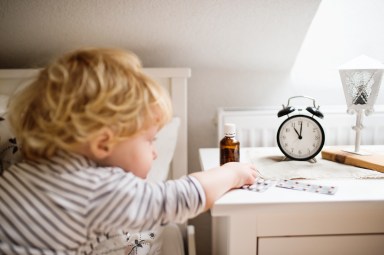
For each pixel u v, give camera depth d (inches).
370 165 33.1
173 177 47.0
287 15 41.3
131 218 22.7
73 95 22.2
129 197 22.9
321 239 29.3
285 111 35.2
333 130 46.2
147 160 25.7
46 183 23.1
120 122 22.7
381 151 38.3
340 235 29.3
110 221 22.7
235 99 51.4
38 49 46.0
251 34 44.1
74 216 22.4
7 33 43.1
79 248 24.2
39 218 22.5
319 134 35.2
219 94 51.3
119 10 40.4
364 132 46.3
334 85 50.8
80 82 22.6
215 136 52.2
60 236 22.5
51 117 22.4
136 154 24.9
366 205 26.3
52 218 22.5
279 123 46.2
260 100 51.4
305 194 27.4
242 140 46.8
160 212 23.9
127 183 23.4
